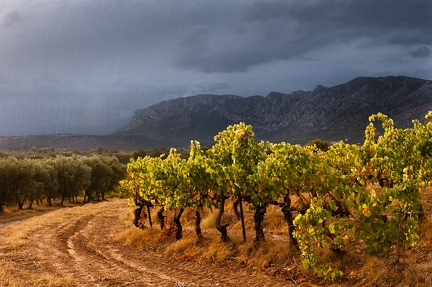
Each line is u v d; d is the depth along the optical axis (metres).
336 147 16.27
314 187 11.54
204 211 24.61
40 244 19.27
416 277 9.11
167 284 11.20
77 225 28.91
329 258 11.43
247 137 15.64
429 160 12.62
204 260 14.27
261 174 13.07
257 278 11.48
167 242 18.45
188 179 16.05
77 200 72.56
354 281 10.08
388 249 9.32
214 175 15.27
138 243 19.23
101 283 11.37
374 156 12.84
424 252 11.05
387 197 8.93
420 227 12.77
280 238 16.06
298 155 11.77
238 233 18.09
